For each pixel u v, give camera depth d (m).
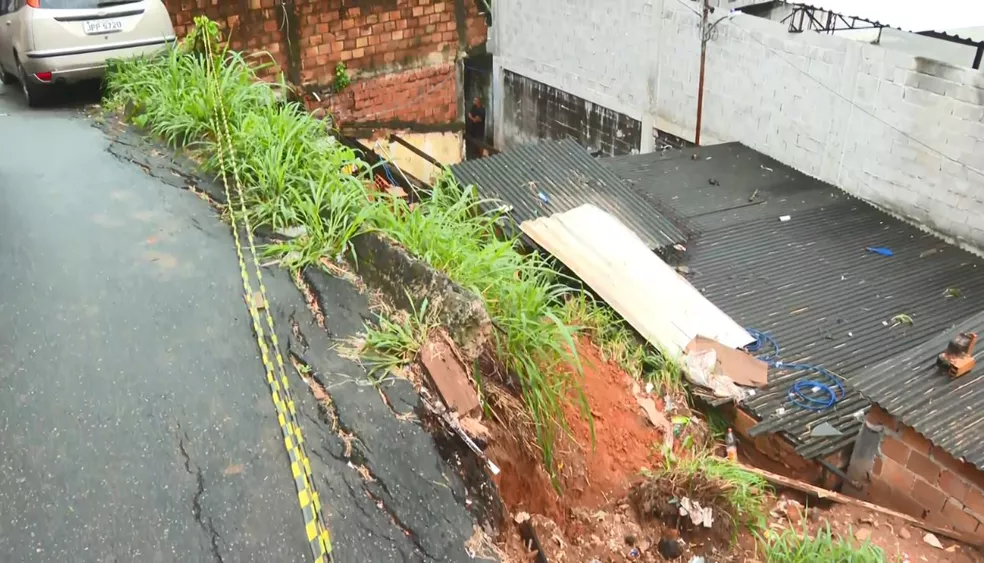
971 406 4.02
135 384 2.96
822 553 3.40
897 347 5.78
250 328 3.32
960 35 8.88
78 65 6.15
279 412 2.84
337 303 3.50
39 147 5.16
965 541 3.77
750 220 7.84
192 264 3.78
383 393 2.97
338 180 4.27
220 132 4.95
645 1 10.99
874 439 4.25
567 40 12.85
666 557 3.46
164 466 2.60
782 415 4.87
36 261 3.74
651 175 8.92
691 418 4.90
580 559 3.23
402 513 2.51
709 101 10.36
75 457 2.61
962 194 7.46
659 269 6.20
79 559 2.26
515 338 3.36
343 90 10.13
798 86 8.92
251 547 2.34
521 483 3.13
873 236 7.69
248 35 9.16
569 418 3.82
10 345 3.14
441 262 3.65
